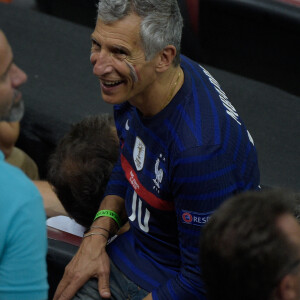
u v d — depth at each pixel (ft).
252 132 30.81
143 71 17.79
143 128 19.24
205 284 13.42
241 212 12.87
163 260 21.15
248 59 37.29
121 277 21.61
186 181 17.97
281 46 35.37
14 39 37.19
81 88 33.73
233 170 18.13
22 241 13.84
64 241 22.54
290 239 12.41
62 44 37.01
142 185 19.93
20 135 33.30
